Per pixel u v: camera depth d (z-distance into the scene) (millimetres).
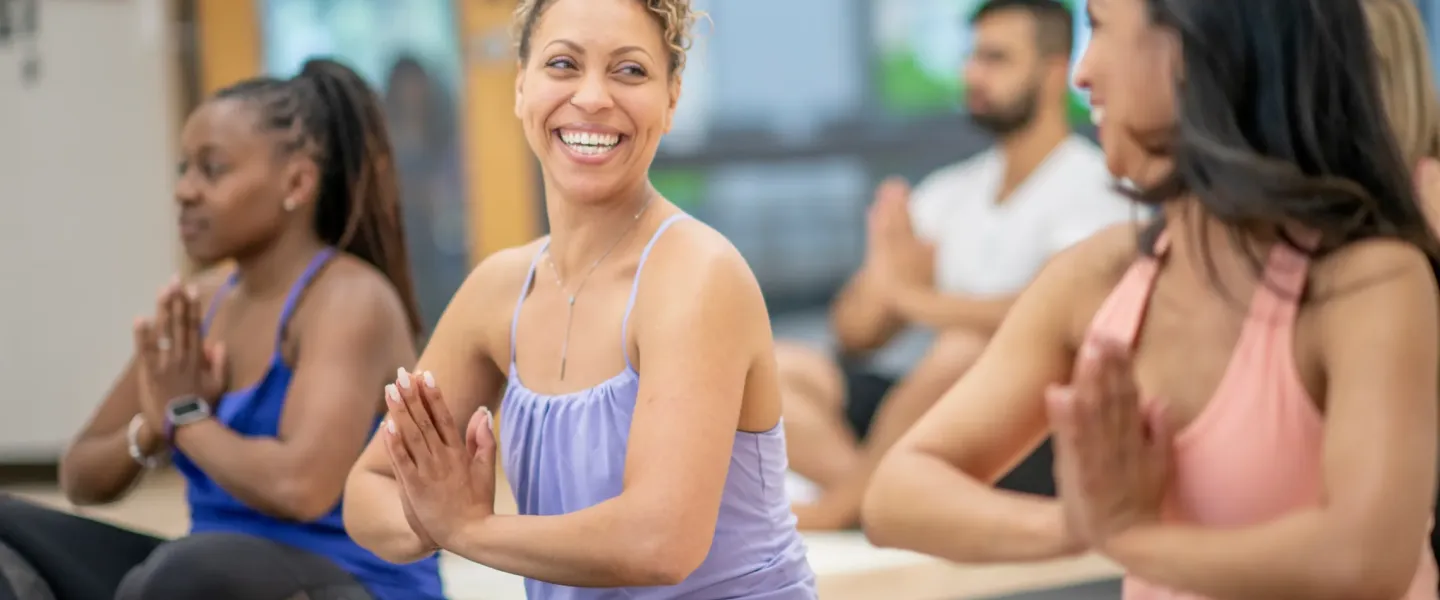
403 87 5234
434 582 2062
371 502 1634
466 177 5242
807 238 6266
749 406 1526
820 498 3260
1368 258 1188
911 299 3709
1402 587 1139
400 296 2219
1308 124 1189
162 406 1999
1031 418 1395
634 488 1413
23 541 1930
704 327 1452
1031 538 1275
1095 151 3818
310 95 2115
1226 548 1166
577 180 1527
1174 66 1224
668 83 1575
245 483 1936
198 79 5074
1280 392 1216
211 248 2074
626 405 1503
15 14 4852
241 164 2051
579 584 1427
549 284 1622
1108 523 1220
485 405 1737
